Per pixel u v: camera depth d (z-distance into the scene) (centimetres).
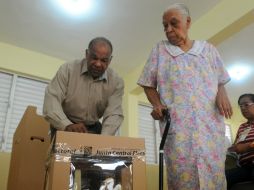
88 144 108
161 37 359
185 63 143
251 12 271
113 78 182
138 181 110
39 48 379
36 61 381
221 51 396
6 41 362
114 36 359
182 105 136
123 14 322
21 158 174
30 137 180
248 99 227
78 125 137
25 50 377
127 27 343
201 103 136
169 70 145
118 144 112
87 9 315
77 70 177
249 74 466
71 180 103
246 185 183
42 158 178
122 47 380
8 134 345
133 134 417
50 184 102
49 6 310
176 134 132
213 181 125
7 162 272
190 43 154
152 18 328
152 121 473
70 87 174
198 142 128
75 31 349
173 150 132
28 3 304
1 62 356
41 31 347
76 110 178
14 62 364
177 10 151
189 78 140
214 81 145
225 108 138
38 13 319
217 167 128
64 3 306
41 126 185
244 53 402
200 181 122
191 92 137
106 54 163
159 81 146
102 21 333
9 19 325
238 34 357
